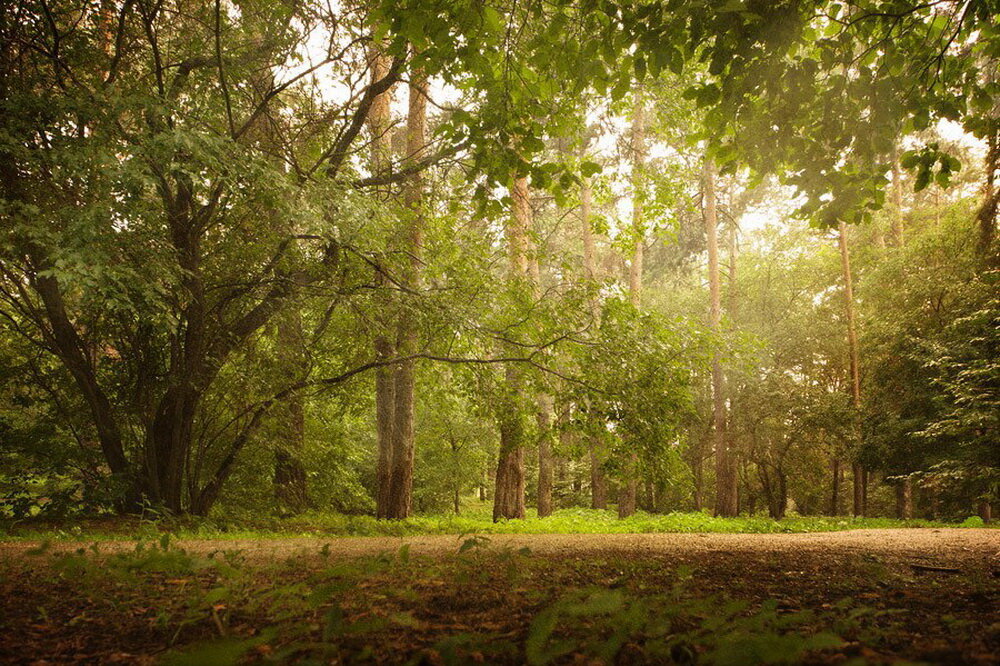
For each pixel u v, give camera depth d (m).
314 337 13.34
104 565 4.25
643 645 2.24
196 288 10.66
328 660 2.09
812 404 27.80
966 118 6.09
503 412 12.26
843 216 6.17
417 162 13.11
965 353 20.84
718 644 1.91
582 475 34.44
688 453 33.72
